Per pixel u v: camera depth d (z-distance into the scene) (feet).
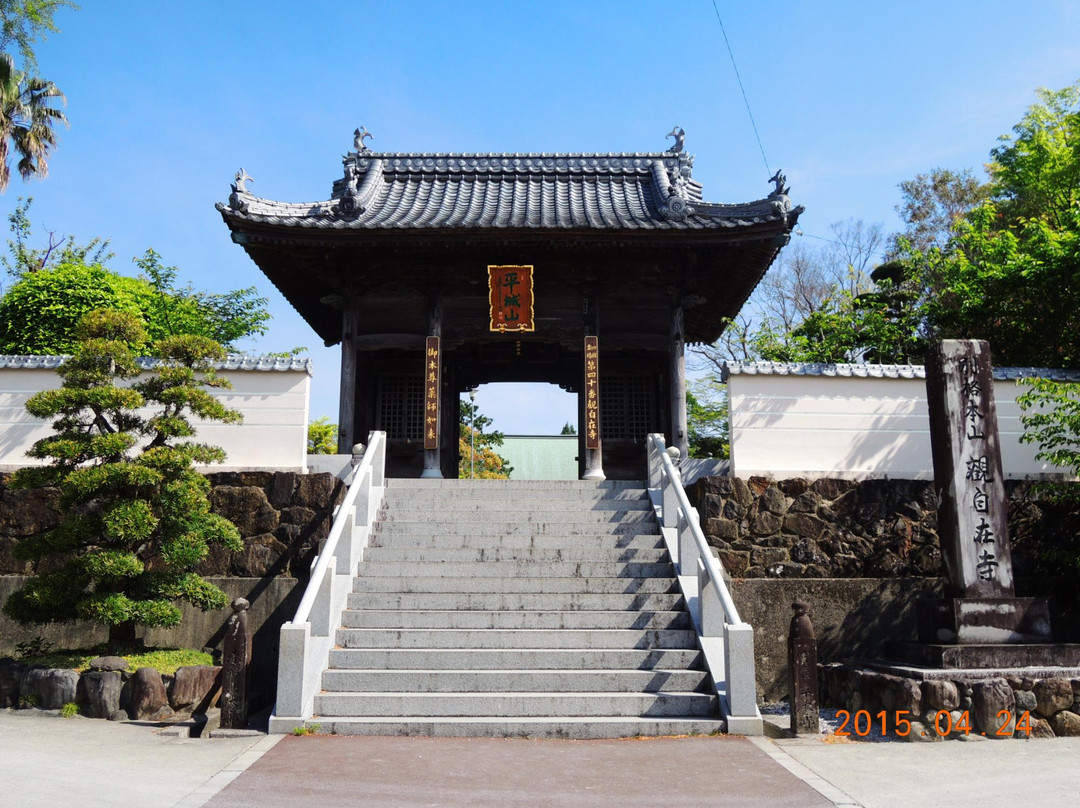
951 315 54.39
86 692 29.35
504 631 31.19
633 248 50.75
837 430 41.37
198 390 34.40
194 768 21.94
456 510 40.45
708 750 24.23
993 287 49.67
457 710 27.27
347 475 43.21
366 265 52.70
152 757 23.21
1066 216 49.21
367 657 29.86
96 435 35.27
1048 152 73.61
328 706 27.32
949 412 33.09
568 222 52.06
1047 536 40.29
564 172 63.67
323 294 60.70
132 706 29.07
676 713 27.55
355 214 51.44
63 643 37.88
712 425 96.58
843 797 19.57
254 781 20.57
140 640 35.32
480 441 146.51
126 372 35.01
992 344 52.31
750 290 59.21
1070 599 39.60
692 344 74.59
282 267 55.31
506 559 36.50
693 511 34.27
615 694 27.94
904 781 21.03
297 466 41.11
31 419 41.73
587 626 32.22
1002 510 32.27
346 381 52.13
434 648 30.76
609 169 63.46
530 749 24.29
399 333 62.95
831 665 34.37
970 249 65.05
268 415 41.75
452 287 56.29
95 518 32.96
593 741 25.45
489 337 60.49
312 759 22.79
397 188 62.34
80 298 57.88
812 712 26.91
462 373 72.28
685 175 62.80
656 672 28.96
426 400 51.21
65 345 55.42
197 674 30.25
